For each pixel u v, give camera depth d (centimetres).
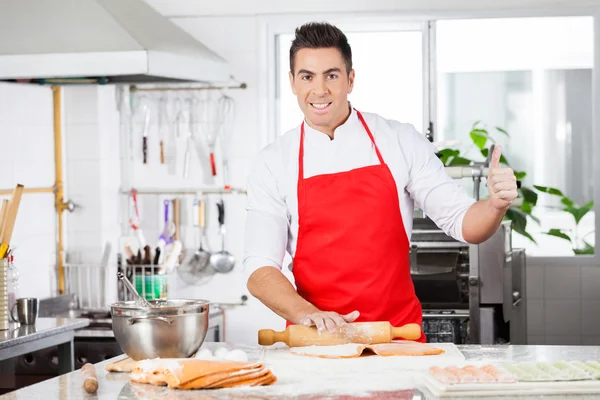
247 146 491
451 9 480
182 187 496
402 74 496
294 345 244
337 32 270
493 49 492
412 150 283
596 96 484
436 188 278
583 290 486
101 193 486
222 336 487
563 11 479
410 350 235
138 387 206
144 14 410
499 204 246
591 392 195
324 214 278
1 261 360
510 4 478
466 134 496
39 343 345
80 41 353
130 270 463
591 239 490
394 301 278
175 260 466
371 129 286
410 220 288
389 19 485
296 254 284
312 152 284
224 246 491
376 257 275
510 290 400
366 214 276
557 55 488
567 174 491
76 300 477
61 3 368
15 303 371
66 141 486
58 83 423
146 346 226
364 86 498
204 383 201
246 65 489
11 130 441
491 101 494
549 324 488
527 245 495
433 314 391
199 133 494
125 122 496
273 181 286
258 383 204
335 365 223
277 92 500
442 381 196
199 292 493
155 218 496
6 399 197
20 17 364
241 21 488
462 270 390
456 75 495
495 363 224
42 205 468
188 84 493
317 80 268
